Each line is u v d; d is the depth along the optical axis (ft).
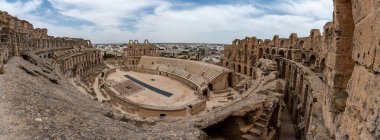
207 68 284.00
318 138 43.19
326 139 42.75
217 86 245.86
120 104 178.91
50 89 76.48
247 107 80.64
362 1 30.91
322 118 53.42
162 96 222.48
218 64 339.36
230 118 81.56
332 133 41.57
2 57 94.58
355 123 29.66
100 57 402.11
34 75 92.07
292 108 142.92
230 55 304.09
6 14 130.21
